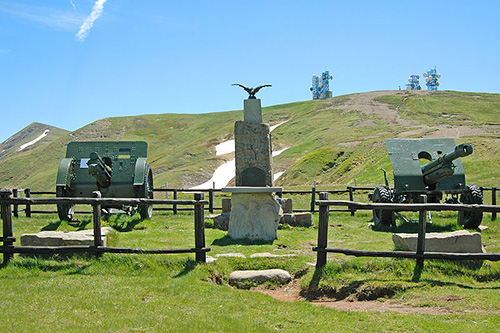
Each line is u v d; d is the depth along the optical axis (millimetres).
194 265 8859
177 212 17906
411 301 7609
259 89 14789
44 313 6508
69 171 14734
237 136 14539
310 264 9305
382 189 14891
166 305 7105
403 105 97875
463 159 34844
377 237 12664
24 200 8578
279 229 14117
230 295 7754
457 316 6836
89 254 8805
